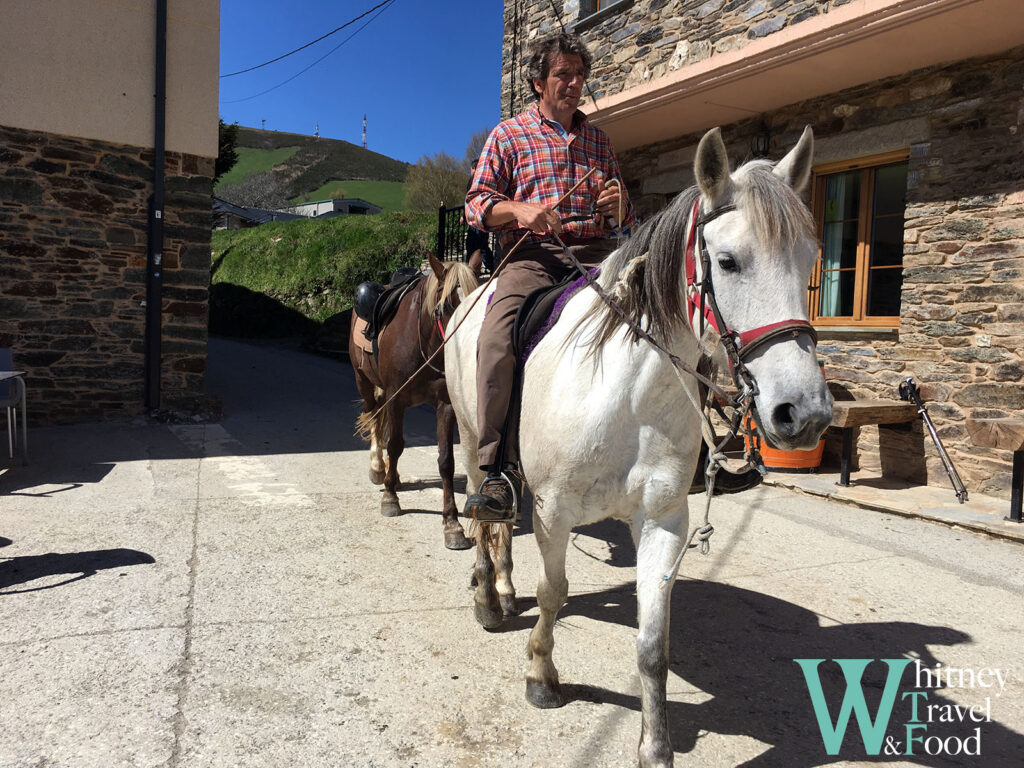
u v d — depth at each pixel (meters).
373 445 5.38
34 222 7.25
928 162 5.53
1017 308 5.04
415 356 4.27
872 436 6.02
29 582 3.36
